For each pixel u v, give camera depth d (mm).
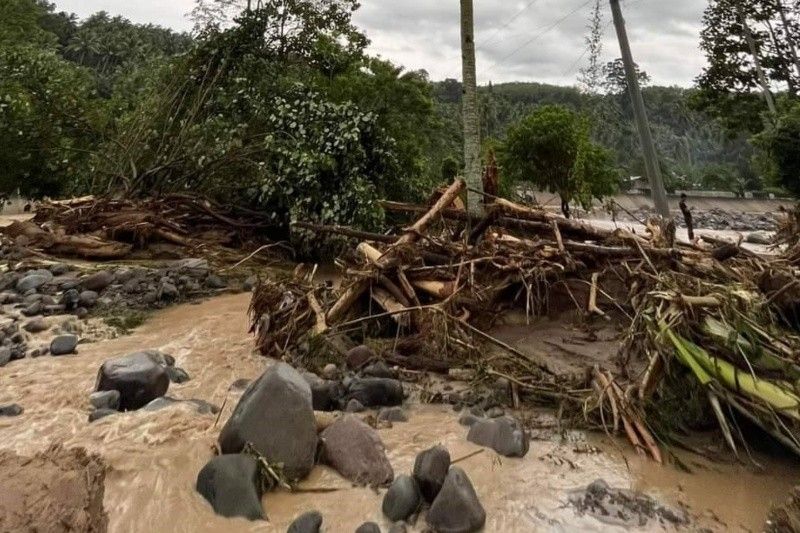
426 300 6316
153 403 4020
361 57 17469
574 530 2654
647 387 3773
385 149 11945
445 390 4625
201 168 12570
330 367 5027
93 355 5406
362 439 3246
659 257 6305
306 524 2533
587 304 6293
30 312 6848
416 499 2773
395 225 11711
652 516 2770
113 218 11008
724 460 3381
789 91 25047
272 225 12328
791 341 3619
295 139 11492
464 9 9773
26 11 31688
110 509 2686
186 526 2602
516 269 6383
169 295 7984
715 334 3586
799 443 3166
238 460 2861
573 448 3559
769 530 2576
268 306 5812
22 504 2217
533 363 4711
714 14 26156
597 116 34375
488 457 3391
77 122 13930
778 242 10266
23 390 4320
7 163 13516
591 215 24766
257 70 13812
